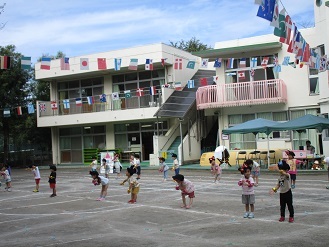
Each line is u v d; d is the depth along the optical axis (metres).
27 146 40.16
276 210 11.55
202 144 30.86
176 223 10.51
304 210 11.36
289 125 21.44
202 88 27.86
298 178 19.42
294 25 12.86
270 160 24.53
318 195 14.07
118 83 33.91
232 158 26.38
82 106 34.41
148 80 32.91
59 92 36.66
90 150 34.69
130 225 10.50
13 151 40.12
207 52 27.17
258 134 27.23
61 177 25.95
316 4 24.25
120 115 31.84
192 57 34.66
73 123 34.03
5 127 36.75
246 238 8.52
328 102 23.73
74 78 35.66
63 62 16.03
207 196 15.01
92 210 12.97
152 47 30.80
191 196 12.61
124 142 34.00
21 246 8.60
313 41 24.50
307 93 25.77
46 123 35.25
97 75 34.75
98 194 16.83
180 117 27.84
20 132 38.00
